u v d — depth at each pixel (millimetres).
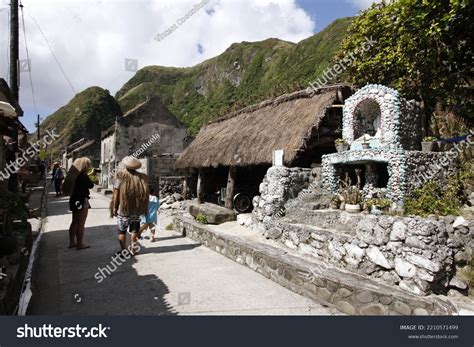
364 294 4426
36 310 4582
